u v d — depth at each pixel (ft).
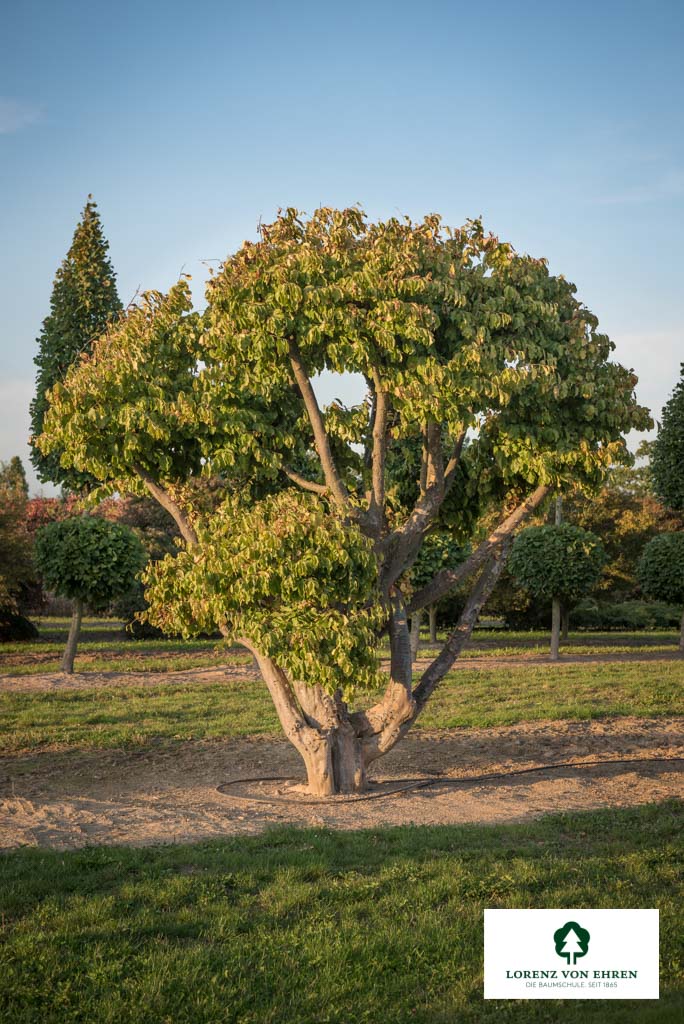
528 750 39.99
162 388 30.32
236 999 15.96
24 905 20.17
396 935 18.35
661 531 105.91
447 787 34.04
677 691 52.08
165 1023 15.16
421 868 22.67
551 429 29.91
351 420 33.40
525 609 98.48
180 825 28.22
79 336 92.94
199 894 20.75
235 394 30.40
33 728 45.16
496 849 24.57
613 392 30.48
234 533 29.07
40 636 90.27
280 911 19.69
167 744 41.91
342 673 27.91
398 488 36.17
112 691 55.83
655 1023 14.80
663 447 68.85
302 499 28.91
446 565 68.90
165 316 30.76
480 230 30.76
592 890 20.61
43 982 16.39
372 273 27.48
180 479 33.40
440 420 28.09
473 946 17.93
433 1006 15.81
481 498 35.22
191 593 29.60
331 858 23.77
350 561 28.09
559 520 103.45
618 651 74.49
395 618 32.86
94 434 29.94
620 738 41.68
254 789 34.01
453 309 28.91
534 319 29.55
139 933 18.60
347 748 33.06
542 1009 15.62
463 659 68.90
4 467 194.70
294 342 29.32
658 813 28.84
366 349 27.66
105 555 64.03
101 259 95.50
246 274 27.99
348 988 16.31
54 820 28.60
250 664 67.15
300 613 27.84
